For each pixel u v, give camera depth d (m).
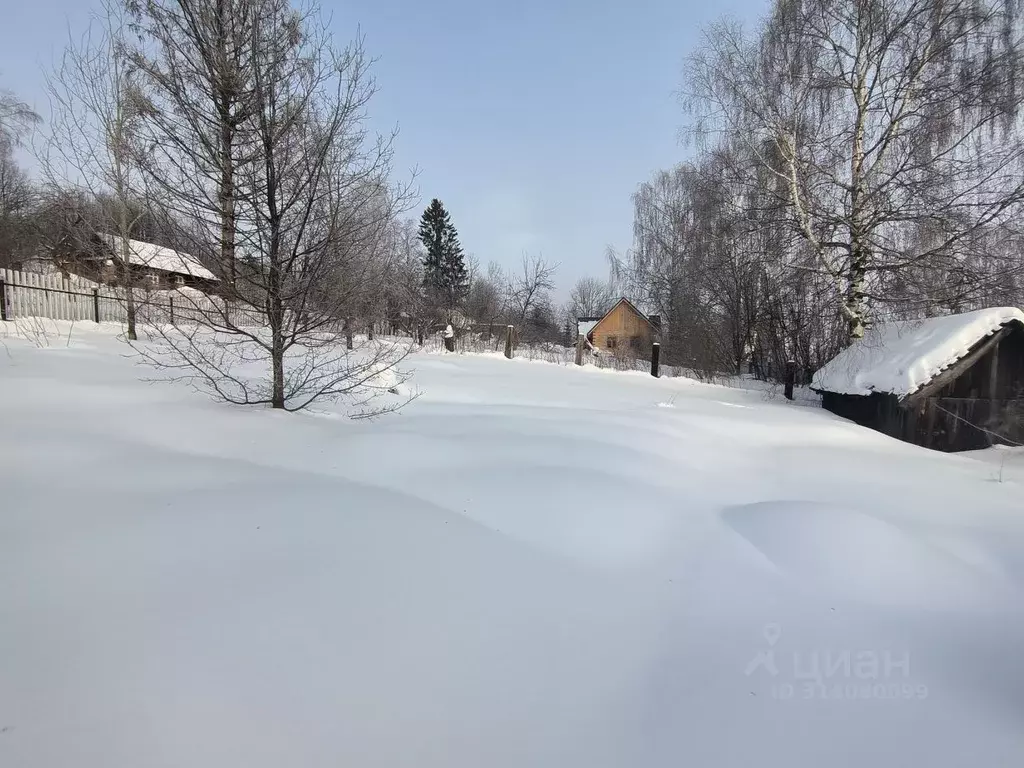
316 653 1.91
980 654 2.37
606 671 2.02
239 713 1.60
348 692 1.75
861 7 12.31
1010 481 5.49
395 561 2.63
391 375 7.76
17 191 21.88
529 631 2.21
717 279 19.38
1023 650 2.42
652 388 12.18
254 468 3.76
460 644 2.07
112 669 1.73
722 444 6.39
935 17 11.86
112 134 9.20
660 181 30.53
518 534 3.12
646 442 5.68
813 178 13.18
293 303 5.31
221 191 4.97
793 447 6.71
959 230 11.76
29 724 1.49
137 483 3.28
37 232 15.30
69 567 2.31
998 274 11.35
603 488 3.96
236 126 4.94
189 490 3.25
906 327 10.44
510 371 13.04
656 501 3.91
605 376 14.39
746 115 14.13
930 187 11.52
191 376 5.67
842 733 1.82
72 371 6.29
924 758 1.74
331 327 5.64
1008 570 3.25
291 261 5.12
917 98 12.49
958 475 5.65
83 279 13.62
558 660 2.05
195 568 2.39
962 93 12.05
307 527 2.90
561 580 2.66
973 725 1.91
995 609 2.77
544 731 1.69
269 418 4.99
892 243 12.73
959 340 8.53
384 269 6.61
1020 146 11.99
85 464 3.47
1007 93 11.98
